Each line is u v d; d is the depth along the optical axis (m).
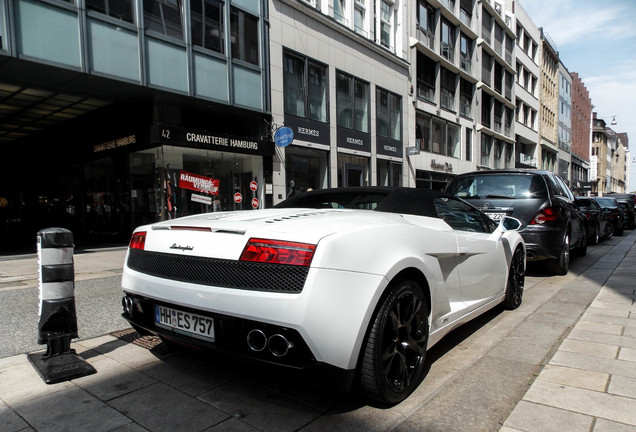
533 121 41.94
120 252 9.80
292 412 2.16
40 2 7.95
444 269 2.86
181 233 2.36
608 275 6.09
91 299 4.70
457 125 25.69
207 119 12.30
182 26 10.48
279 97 13.16
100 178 13.00
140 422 2.06
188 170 11.11
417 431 1.98
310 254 1.91
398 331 2.22
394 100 19.44
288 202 3.66
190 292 2.13
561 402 2.26
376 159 18.00
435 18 23.22
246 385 2.48
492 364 2.81
